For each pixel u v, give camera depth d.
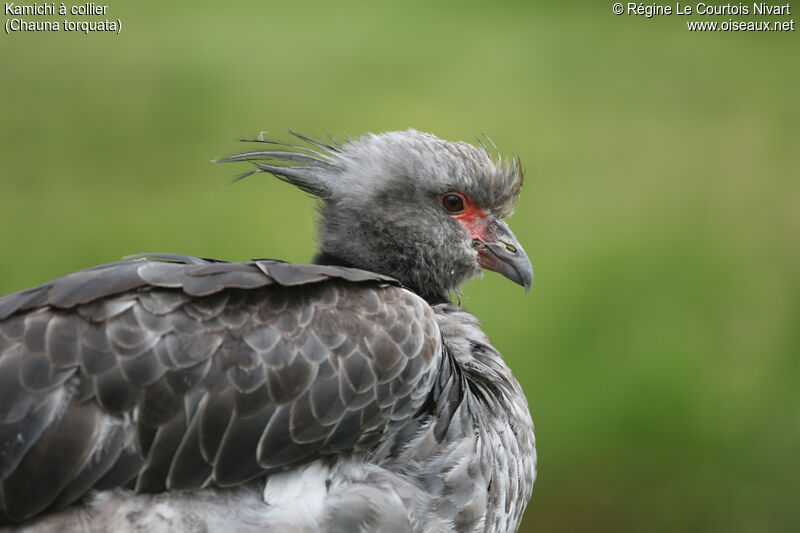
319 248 6.24
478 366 5.50
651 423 10.55
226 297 4.35
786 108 18.91
